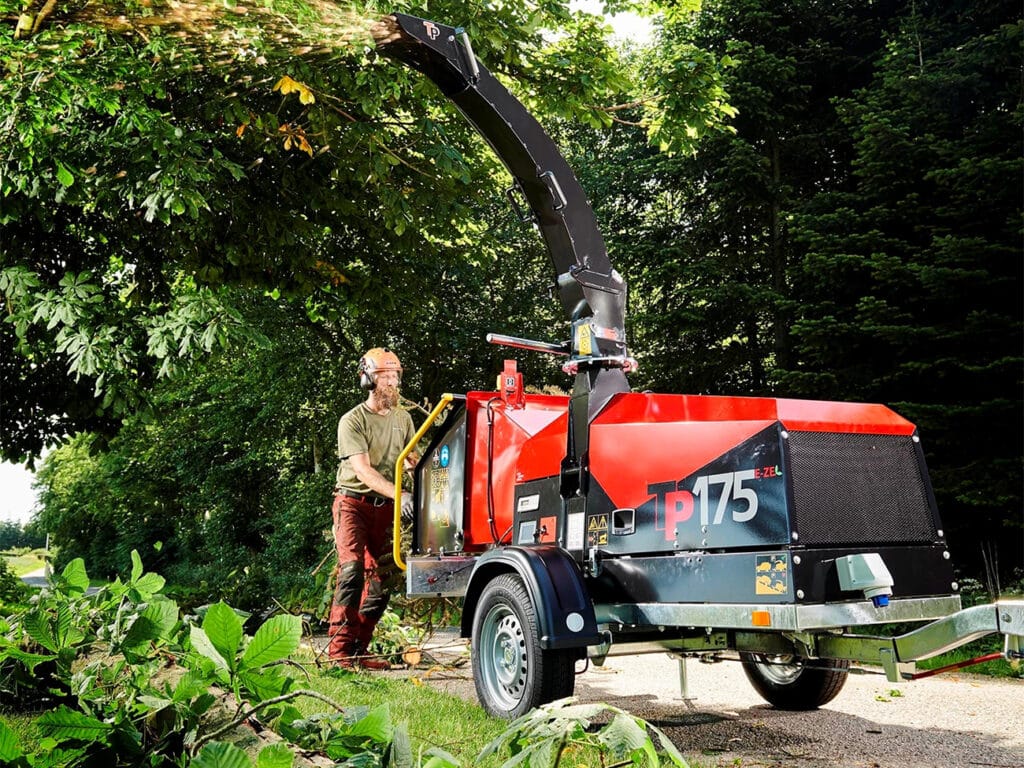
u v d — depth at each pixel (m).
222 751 1.24
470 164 11.98
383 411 6.18
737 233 16.30
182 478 29.92
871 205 12.59
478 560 4.49
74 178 7.70
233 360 21.72
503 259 19.56
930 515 3.77
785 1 15.53
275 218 10.59
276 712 1.66
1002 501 10.25
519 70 10.35
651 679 6.24
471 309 19.67
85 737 1.58
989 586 10.04
